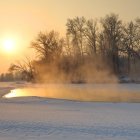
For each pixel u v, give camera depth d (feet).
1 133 58.34
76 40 322.14
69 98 146.92
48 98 141.49
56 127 63.57
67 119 74.49
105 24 317.01
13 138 54.03
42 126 64.95
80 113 86.07
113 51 315.99
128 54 315.17
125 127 62.64
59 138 53.83
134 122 69.00
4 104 114.62
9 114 84.69
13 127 64.13
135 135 55.26
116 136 54.65
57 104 114.21
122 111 89.97
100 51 320.09
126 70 316.40
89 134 56.54
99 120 72.38
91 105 109.19
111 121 70.64
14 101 127.13
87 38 321.93
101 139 52.60
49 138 53.93
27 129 61.98
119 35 315.17
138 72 312.50
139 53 313.53
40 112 88.94
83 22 320.50
